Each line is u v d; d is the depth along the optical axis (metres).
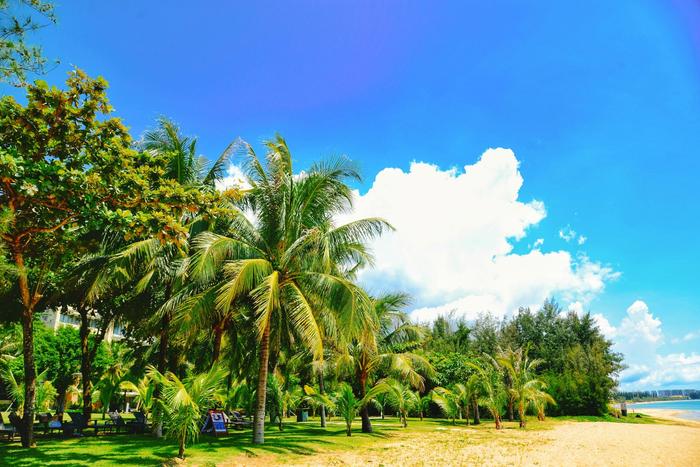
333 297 13.44
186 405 10.74
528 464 12.59
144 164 10.92
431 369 22.42
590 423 31.95
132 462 9.91
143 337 21.80
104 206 9.76
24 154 9.21
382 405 30.70
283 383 26.38
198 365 23.28
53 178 8.62
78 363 36.25
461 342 49.00
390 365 20.27
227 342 21.38
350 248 15.48
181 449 10.68
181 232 10.55
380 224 15.12
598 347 48.88
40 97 9.08
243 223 14.75
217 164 17.12
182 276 14.36
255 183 15.18
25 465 9.23
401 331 20.97
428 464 12.04
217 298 12.14
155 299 18.73
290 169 15.24
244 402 24.66
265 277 13.55
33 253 11.61
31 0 8.53
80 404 39.12
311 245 14.33
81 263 15.53
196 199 11.10
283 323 16.33
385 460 12.41
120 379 25.45
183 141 16.42
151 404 14.77
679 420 44.34
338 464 11.41
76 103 9.82
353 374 21.59
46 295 17.20
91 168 9.88
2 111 8.78
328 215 15.98
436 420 31.58
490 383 27.19
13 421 12.85
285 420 29.66
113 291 17.78
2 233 8.95
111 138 10.09
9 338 32.50
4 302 16.78
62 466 9.24
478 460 13.03
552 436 21.00
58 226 10.01
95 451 11.23
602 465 12.73
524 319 55.75
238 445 13.05
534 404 33.28
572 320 53.44
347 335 13.14
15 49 8.61
